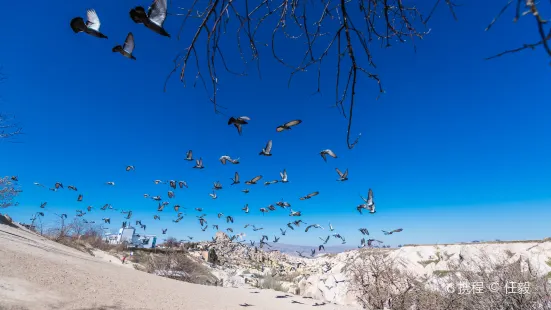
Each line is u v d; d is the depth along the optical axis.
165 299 8.08
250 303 9.59
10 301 5.20
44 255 9.52
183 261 21.62
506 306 8.98
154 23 1.64
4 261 7.20
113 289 7.78
